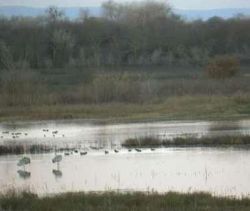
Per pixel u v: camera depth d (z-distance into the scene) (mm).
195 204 42156
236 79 159000
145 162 72000
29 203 44250
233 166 67375
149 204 42750
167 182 58938
